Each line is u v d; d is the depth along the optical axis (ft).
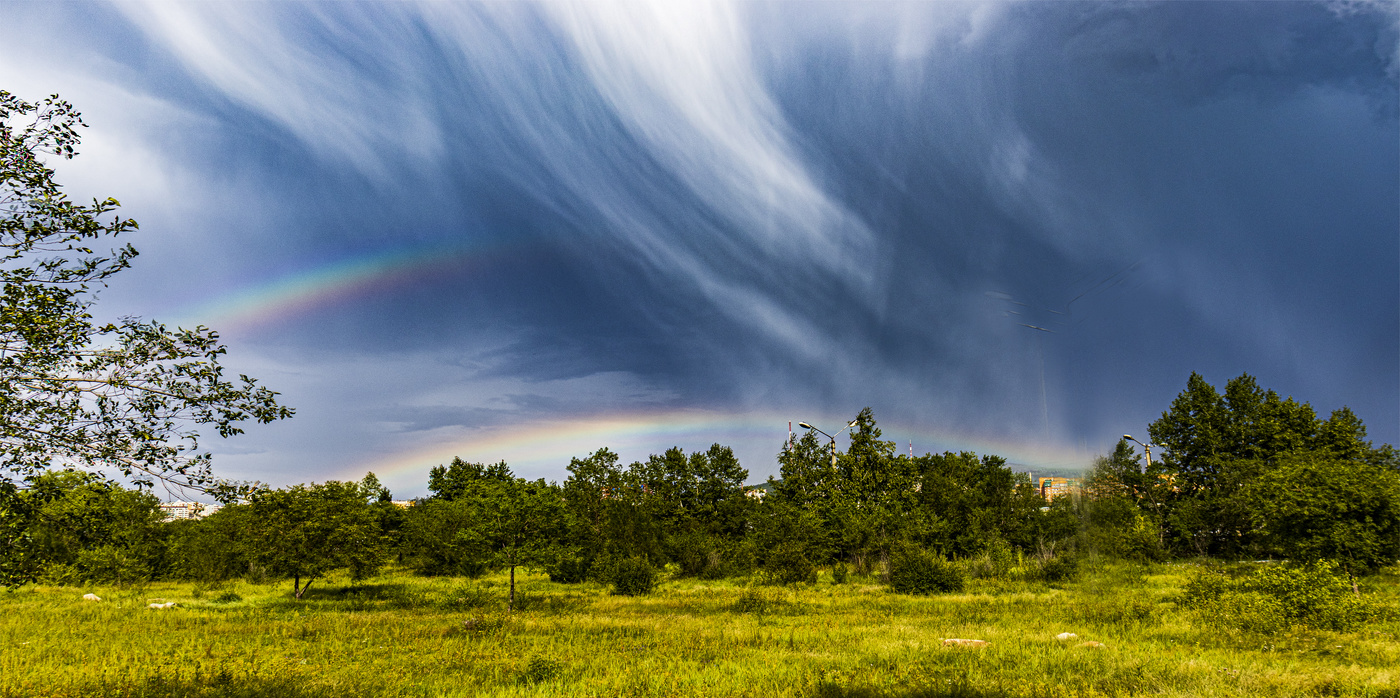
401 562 145.07
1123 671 33.60
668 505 207.31
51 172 23.61
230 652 42.70
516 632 54.13
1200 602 55.77
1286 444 153.99
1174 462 172.24
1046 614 59.62
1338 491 64.75
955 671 34.78
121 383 24.38
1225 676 32.37
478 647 45.29
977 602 76.23
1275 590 52.03
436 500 163.22
